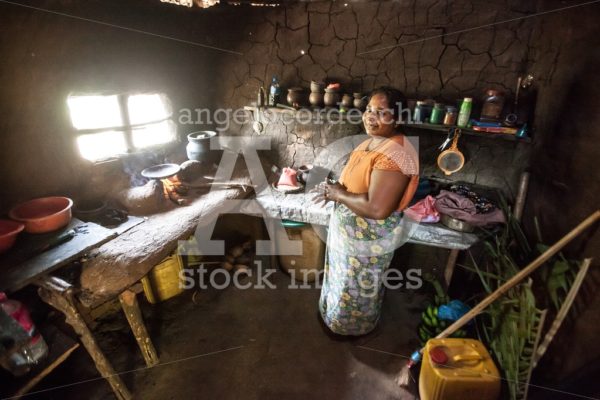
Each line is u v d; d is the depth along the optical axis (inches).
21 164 74.2
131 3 88.2
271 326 93.9
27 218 68.0
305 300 103.8
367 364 83.0
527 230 80.4
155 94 102.3
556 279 60.7
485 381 61.9
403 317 98.0
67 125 81.6
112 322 91.5
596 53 59.2
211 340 88.9
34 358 60.7
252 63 114.1
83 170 87.0
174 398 73.9
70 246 66.1
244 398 74.4
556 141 70.5
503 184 97.4
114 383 69.6
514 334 65.2
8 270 58.1
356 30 100.4
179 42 105.3
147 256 71.0
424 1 91.4
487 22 87.8
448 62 94.7
